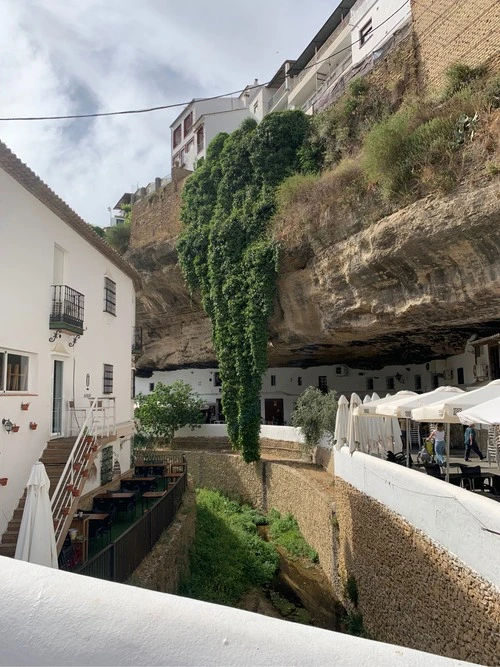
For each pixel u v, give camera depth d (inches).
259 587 537.3
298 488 715.4
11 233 421.4
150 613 54.7
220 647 51.5
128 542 339.6
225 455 955.3
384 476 383.6
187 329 1300.4
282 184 853.2
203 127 1644.9
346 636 54.6
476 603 240.2
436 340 813.9
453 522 266.8
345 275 692.1
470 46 604.7
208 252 981.8
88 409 548.7
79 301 567.5
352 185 677.3
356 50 1046.4
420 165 558.3
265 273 854.5
